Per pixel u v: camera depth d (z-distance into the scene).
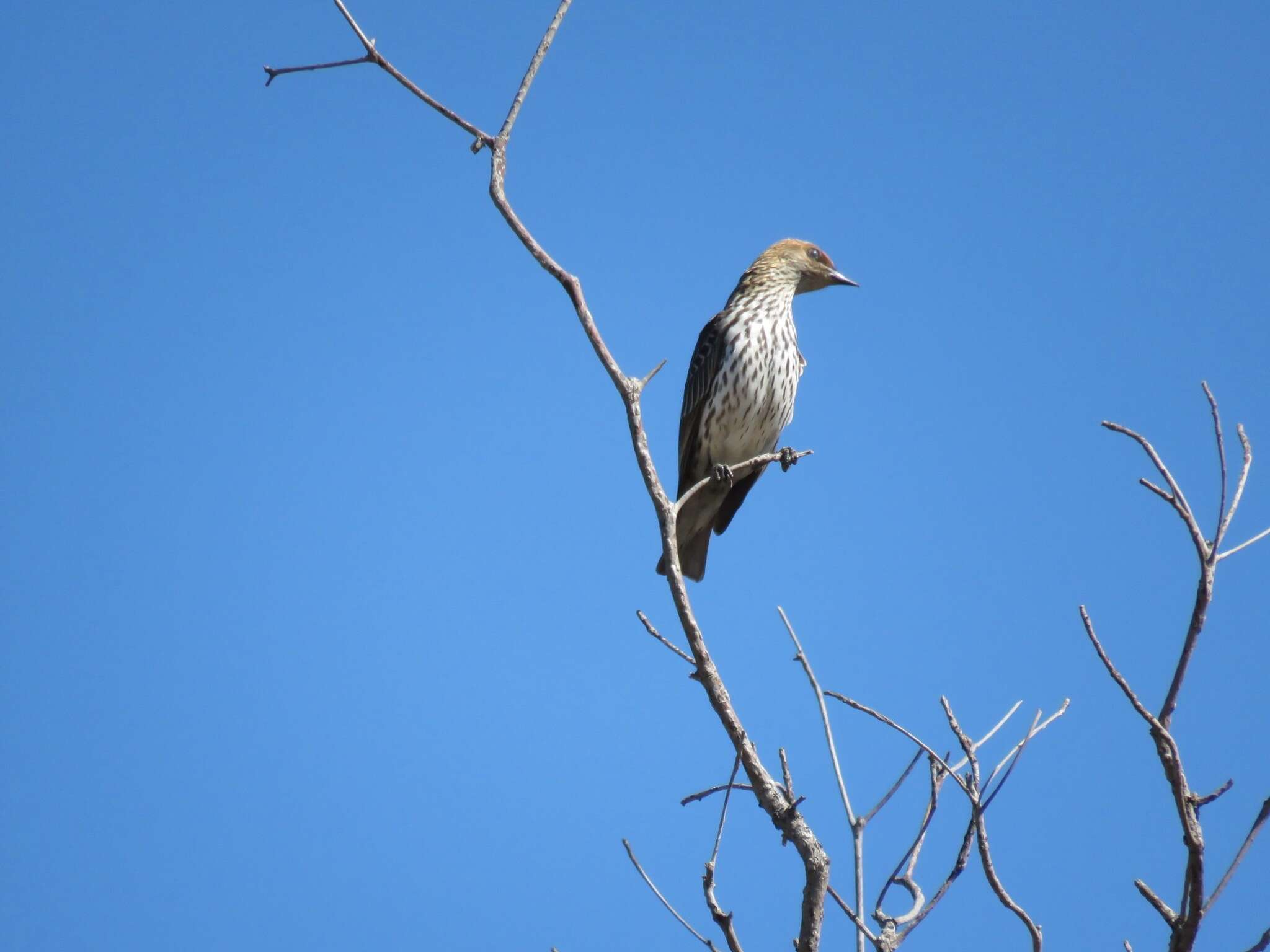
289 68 9.35
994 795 7.92
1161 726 6.86
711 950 8.07
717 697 8.37
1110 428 7.21
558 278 8.94
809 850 7.95
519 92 9.41
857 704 8.36
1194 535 6.99
